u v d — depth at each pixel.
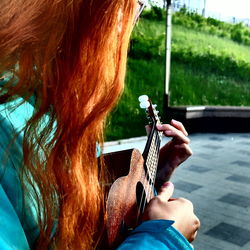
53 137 0.49
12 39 0.44
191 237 0.70
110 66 0.52
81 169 0.51
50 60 0.46
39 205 0.49
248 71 9.70
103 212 0.69
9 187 0.47
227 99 9.52
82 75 0.49
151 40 8.08
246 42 9.73
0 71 0.46
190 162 6.06
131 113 7.55
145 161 1.04
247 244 3.25
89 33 0.48
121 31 0.53
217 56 9.35
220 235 3.41
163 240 0.59
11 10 0.45
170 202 0.72
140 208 0.90
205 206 4.14
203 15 9.28
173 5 8.84
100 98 0.51
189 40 9.08
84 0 0.47
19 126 0.49
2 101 0.46
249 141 7.87
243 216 3.86
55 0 0.45
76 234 0.53
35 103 0.50
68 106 0.48
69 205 0.51
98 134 0.54
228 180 5.13
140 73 7.94
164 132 1.17
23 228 0.49
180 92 8.89
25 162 0.47
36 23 0.45
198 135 8.45
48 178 0.49
